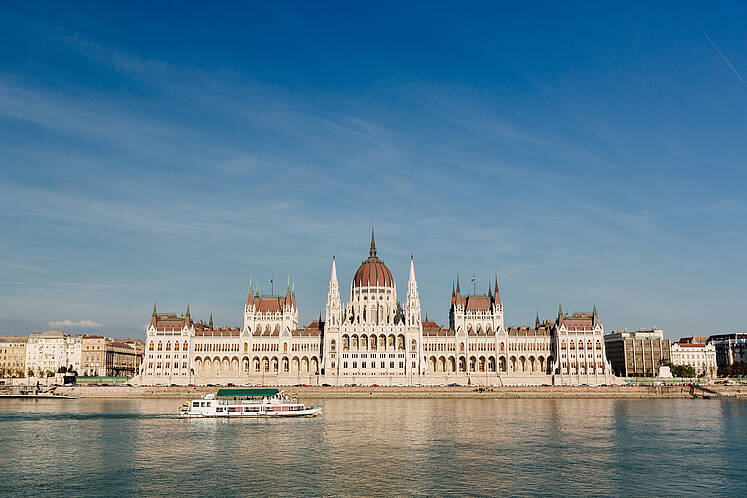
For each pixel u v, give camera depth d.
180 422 175.75
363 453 126.19
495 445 134.88
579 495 96.44
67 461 119.56
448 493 97.12
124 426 166.75
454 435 148.62
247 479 105.31
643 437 146.12
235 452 127.81
